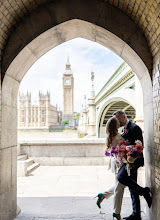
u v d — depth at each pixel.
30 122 118.31
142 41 3.29
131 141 3.33
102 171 7.34
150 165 3.30
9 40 3.40
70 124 134.00
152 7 2.64
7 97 3.41
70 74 137.62
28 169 7.26
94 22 3.45
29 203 4.35
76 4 3.49
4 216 3.21
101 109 27.97
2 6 2.82
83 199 4.57
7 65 3.29
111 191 3.48
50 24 3.48
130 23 3.37
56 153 8.52
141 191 3.12
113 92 18.61
